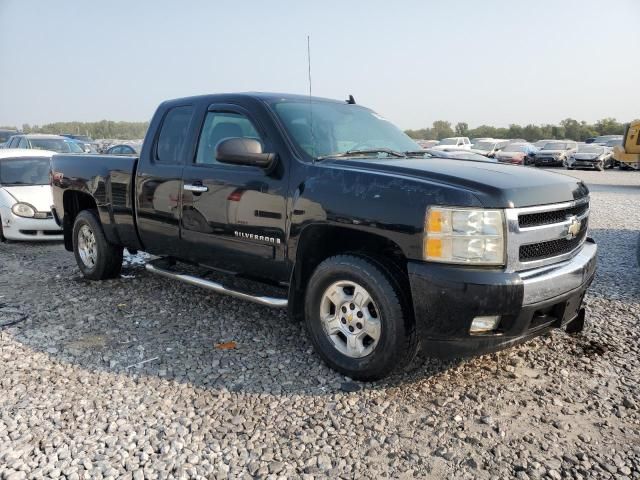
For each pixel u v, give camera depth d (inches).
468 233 122.6
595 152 1242.6
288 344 166.7
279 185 152.9
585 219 152.3
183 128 188.4
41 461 106.3
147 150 197.9
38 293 219.5
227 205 166.1
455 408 129.0
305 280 155.6
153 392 135.2
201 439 115.1
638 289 227.8
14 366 149.3
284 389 137.6
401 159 157.9
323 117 175.2
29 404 128.3
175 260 208.5
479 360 155.4
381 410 127.5
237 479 102.4
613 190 711.1
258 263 161.8
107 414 124.2
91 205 244.7
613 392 138.0
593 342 169.3
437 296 123.1
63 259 287.7
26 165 362.3
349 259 138.4
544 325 134.6
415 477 103.8
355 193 136.6
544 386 140.7
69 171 235.9
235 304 204.7
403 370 148.3
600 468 107.0
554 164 1288.1
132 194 204.2
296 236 147.9
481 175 135.3
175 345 165.3
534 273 128.3
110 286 229.1
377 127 190.5
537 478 103.8
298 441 114.7
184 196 180.9
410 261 127.3
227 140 150.8
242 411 126.8
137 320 187.3
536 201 130.3
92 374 145.2
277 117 161.8
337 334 146.3
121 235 214.8
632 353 161.6
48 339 169.5
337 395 134.4
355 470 105.4
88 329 178.5
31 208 326.0
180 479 102.0
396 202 129.5
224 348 163.0
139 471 103.5
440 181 130.0
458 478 103.6
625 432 120.3
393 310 130.3
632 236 352.8
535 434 118.7
